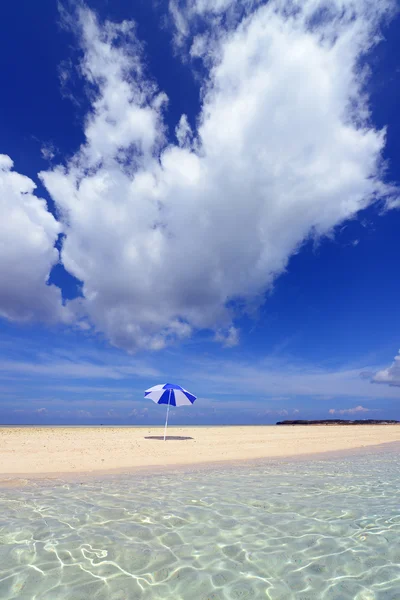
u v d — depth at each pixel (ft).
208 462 39.06
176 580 14.44
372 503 24.50
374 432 96.07
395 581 14.70
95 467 33.94
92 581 14.19
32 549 16.65
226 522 20.48
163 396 60.95
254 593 13.65
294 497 25.61
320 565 15.88
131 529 19.16
